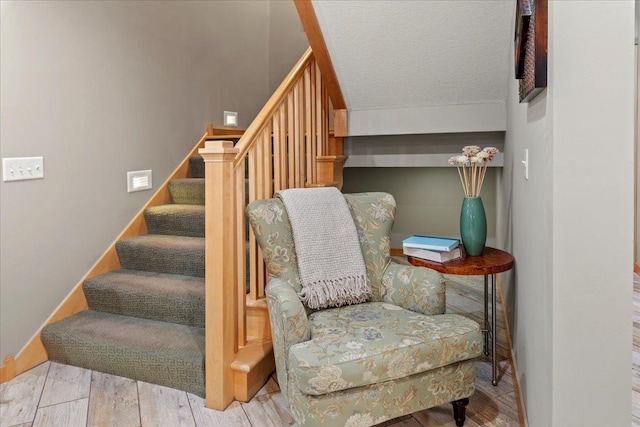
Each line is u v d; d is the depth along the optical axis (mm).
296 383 1563
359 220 2297
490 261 2148
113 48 2938
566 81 1163
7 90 2260
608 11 1134
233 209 2035
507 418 1895
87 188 2768
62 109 2578
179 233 3141
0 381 2221
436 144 3250
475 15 2354
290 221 2111
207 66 3922
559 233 1189
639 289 3631
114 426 1852
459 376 1761
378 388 1619
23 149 2352
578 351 1195
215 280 1964
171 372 2137
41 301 2475
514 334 2281
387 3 2389
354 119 3184
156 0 3324
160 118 3389
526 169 1744
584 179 1164
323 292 2031
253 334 2352
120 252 2965
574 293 1187
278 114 2510
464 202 2297
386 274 2203
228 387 2014
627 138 1142
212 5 3979
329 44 2701
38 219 2449
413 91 2934
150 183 3299
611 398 1187
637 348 2570
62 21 2561
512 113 2381
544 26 1238
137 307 2574
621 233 1157
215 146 1926
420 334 1701
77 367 2385
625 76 1135
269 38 4840
